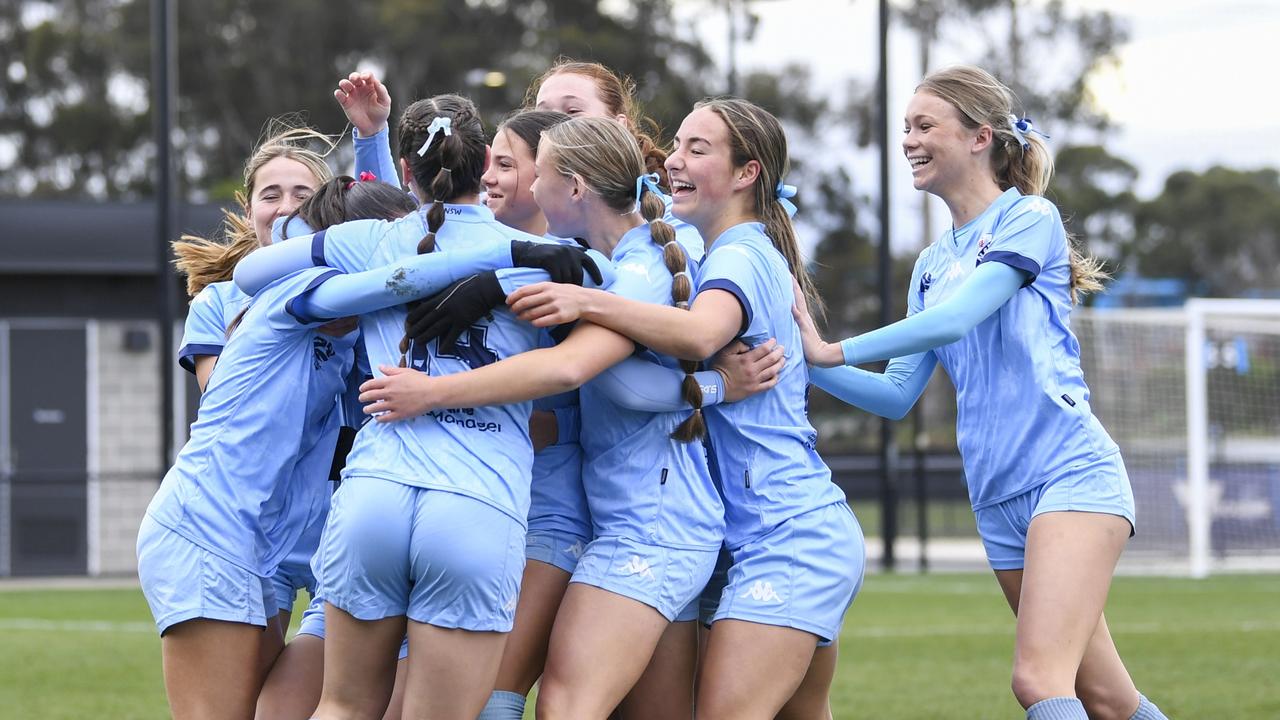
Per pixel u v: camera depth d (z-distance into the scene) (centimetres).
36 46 11881
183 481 1358
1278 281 13262
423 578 1240
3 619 4181
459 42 11625
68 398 6006
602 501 1369
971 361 1545
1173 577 5584
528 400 1264
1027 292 1508
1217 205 13175
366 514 1239
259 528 1378
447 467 1248
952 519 7550
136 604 4631
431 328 1263
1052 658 1390
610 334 1292
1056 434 1471
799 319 1484
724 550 1416
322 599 1294
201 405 1391
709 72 11838
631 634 1314
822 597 1360
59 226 5925
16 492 5909
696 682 1503
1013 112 1574
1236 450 7575
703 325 1315
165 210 5278
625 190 1388
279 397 1368
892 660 3231
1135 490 6400
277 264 1354
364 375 1434
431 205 1323
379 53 11781
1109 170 13088
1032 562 1435
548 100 1781
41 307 6006
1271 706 2491
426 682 1255
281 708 1404
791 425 1421
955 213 1583
